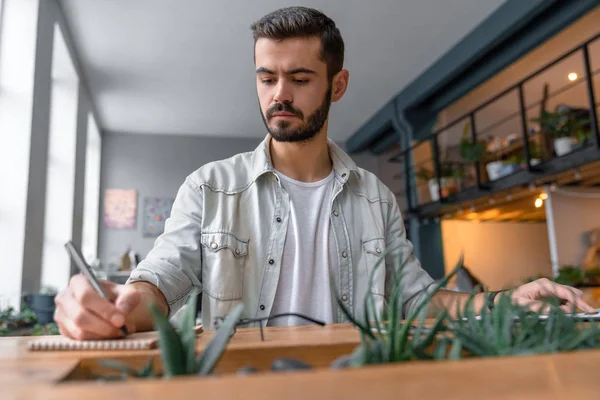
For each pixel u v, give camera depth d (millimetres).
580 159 3094
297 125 929
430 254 5227
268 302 971
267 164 1041
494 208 4855
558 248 3990
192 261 932
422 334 377
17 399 177
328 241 1044
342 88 1028
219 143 6785
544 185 3762
